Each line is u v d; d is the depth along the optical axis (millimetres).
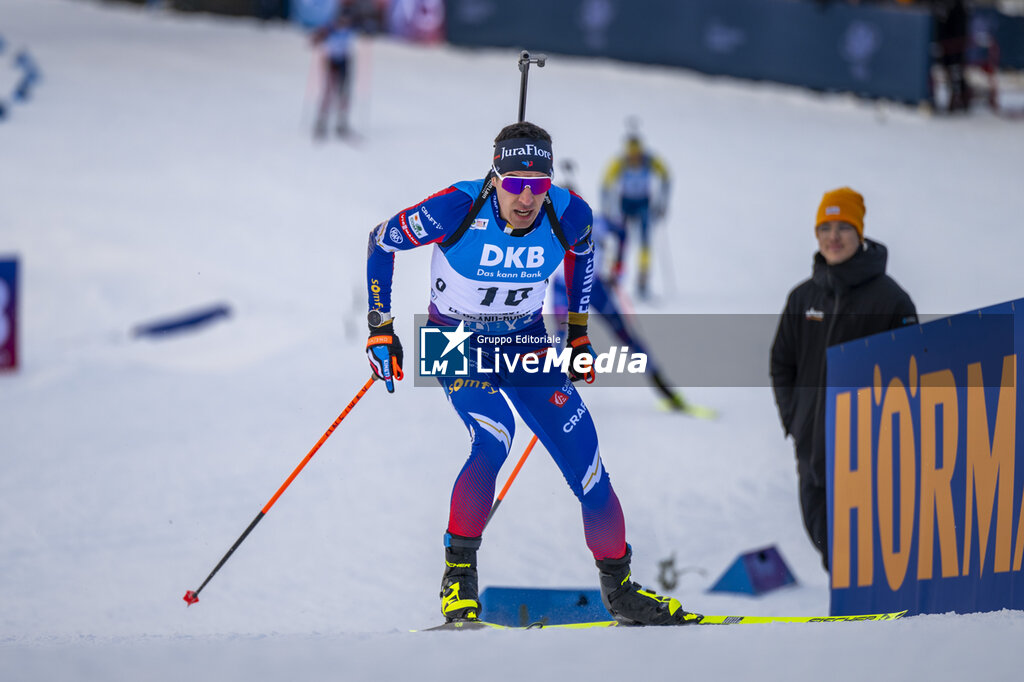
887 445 13328
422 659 7512
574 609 13828
